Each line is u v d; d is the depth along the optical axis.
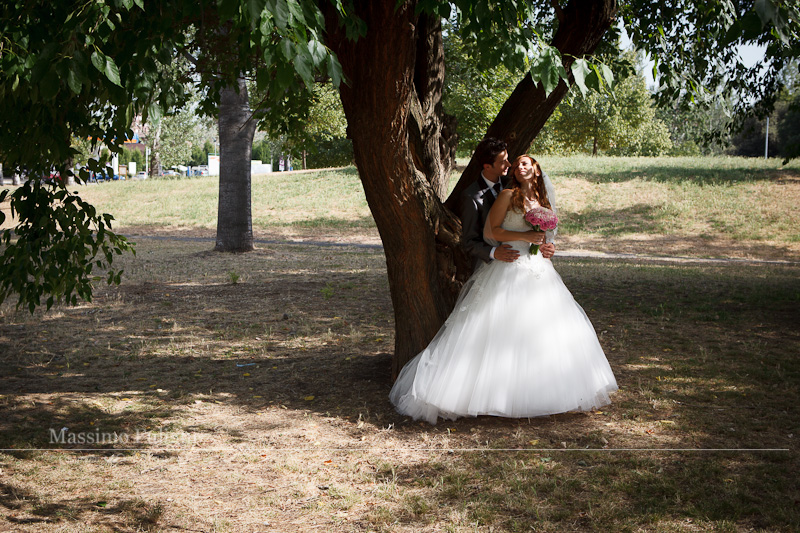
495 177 4.64
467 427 4.38
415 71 5.30
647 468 3.60
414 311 5.06
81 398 5.13
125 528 3.07
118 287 10.69
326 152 48.28
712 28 6.77
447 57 11.57
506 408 4.22
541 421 4.43
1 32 2.99
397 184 4.53
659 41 6.36
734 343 6.55
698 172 27.84
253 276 11.95
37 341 7.07
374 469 3.75
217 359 6.35
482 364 4.28
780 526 2.91
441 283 5.16
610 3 4.77
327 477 3.65
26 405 4.93
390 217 4.71
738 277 11.83
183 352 6.61
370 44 3.98
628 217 23.77
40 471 3.73
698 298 9.39
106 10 2.54
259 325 7.91
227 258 14.78
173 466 3.82
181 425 4.52
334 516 3.19
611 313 8.34
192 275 12.12
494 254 4.42
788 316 7.91
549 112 5.10
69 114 4.01
